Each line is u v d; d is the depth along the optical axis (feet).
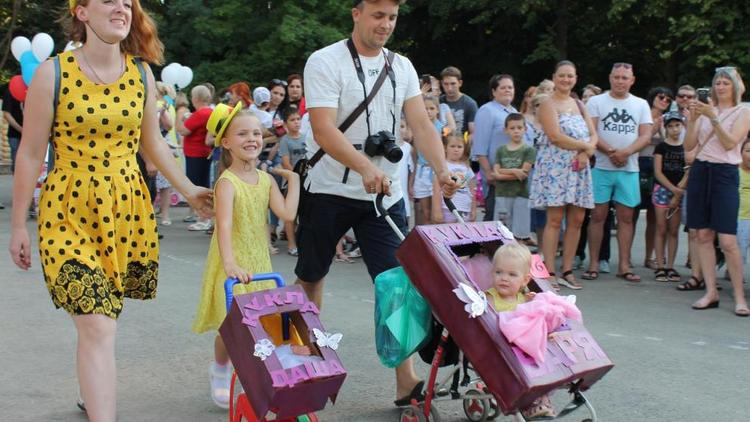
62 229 11.51
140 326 19.97
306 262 14.90
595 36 84.79
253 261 14.23
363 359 17.63
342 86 13.97
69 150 11.60
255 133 14.10
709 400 15.44
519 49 87.61
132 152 12.16
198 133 34.01
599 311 22.80
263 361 10.88
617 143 26.63
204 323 14.37
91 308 11.18
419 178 28.02
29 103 11.40
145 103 12.57
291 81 32.48
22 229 11.59
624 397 15.56
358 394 15.53
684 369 17.37
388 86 14.29
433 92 32.32
